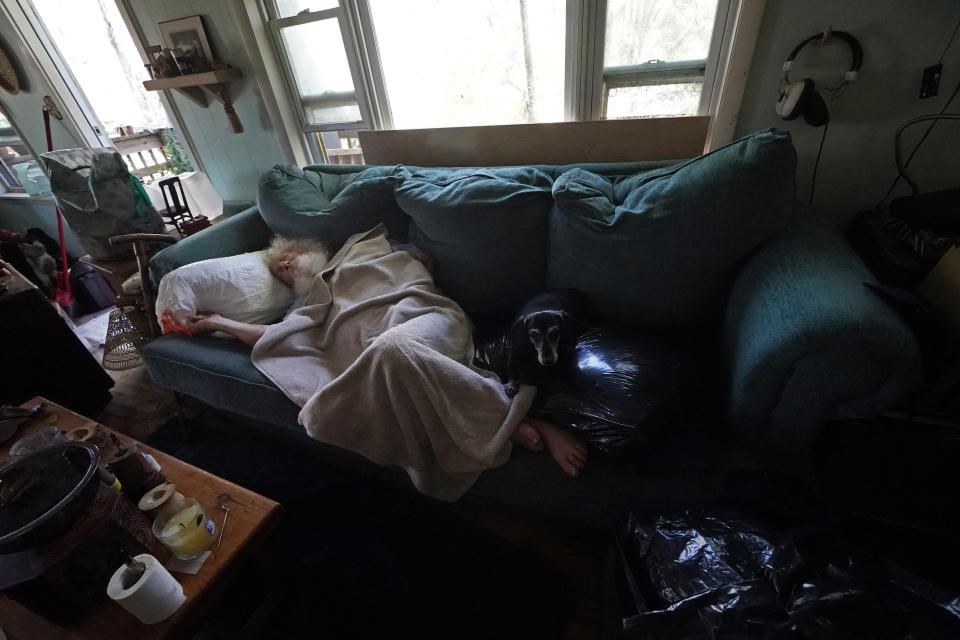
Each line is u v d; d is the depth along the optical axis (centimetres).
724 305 106
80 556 62
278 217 150
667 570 66
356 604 95
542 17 143
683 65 130
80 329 233
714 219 92
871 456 75
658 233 98
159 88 190
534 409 92
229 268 133
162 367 125
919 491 71
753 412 80
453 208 122
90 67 266
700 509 75
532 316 95
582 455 86
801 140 119
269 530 77
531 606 94
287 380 109
